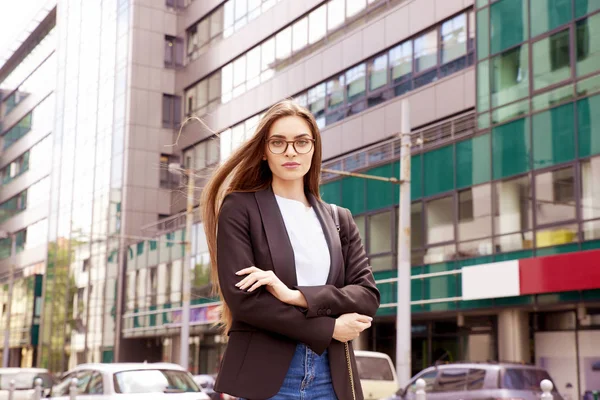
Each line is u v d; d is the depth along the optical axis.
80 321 52.16
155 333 44.28
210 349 42.62
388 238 27.00
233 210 2.35
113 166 50.44
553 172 21.14
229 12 44.03
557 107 21.23
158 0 50.72
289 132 2.40
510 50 23.05
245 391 2.20
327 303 2.22
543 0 22.06
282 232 2.35
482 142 23.64
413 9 29.16
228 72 43.59
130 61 49.97
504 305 22.17
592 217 19.86
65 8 60.59
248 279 2.18
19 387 18.12
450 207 24.64
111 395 11.29
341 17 33.47
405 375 18.88
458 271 23.67
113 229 49.66
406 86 29.28
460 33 27.02
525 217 21.86
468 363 13.79
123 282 48.47
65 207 56.41
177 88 49.97
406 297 19.17
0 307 70.19
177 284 42.44
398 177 26.84
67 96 58.66
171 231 43.84
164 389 11.55
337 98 33.19
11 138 73.38
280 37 38.25
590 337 21.52
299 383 2.26
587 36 20.55
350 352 2.36
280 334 2.23
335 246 2.42
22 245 67.69
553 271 20.23
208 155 45.00
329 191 30.12
